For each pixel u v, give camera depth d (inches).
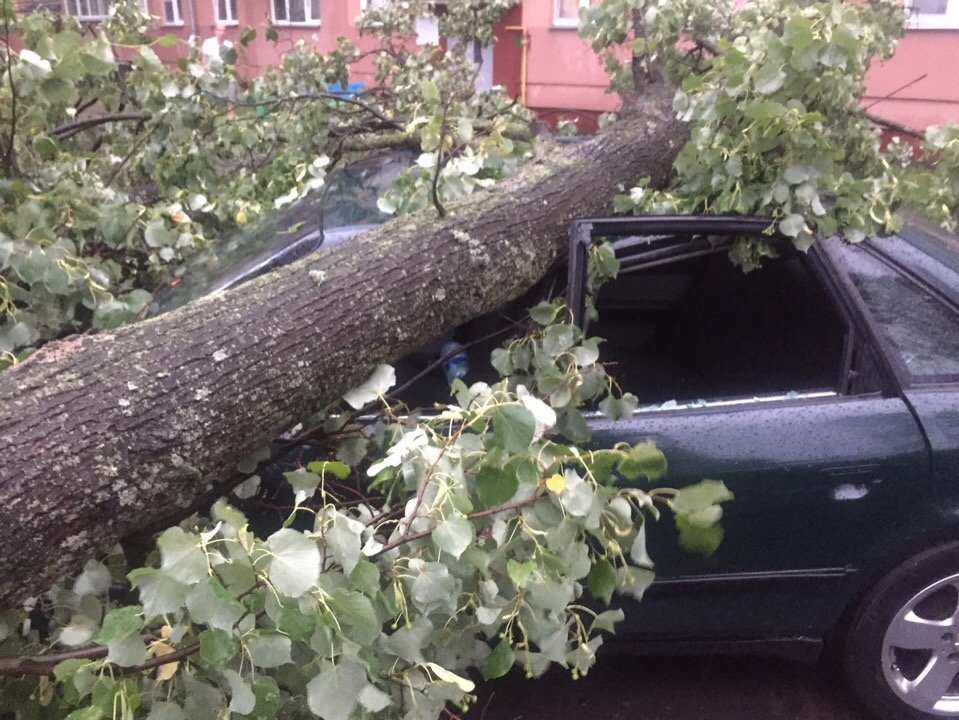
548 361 74.2
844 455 77.4
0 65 90.8
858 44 85.0
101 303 87.4
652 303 110.8
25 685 57.3
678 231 85.3
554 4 286.7
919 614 83.9
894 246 85.9
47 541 54.9
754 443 78.3
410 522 55.2
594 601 83.0
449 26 197.2
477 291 81.5
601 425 79.6
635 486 77.4
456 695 56.3
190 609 45.4
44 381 59.2
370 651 52.9
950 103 217.8
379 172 112.2
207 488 68.1
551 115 294.8
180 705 51.9
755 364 97.3
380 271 75.7
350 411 79.4
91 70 94.7
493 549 59.9
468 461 58.2
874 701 86.4
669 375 105.0
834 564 81.0
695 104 91.3
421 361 88.3
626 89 141.9
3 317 83.7
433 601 54.2
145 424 59.6
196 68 123.7
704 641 86.3
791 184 83.7
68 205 98.6
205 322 67.4
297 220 100.0
